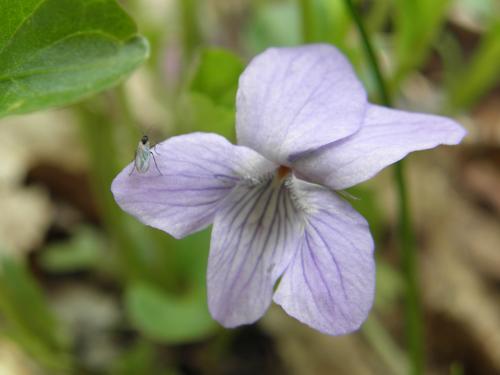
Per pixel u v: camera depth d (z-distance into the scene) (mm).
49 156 84
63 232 81
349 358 72
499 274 83
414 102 93
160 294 63
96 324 72
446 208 88
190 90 49
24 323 59
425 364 78
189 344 69
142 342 66
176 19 78
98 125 58
